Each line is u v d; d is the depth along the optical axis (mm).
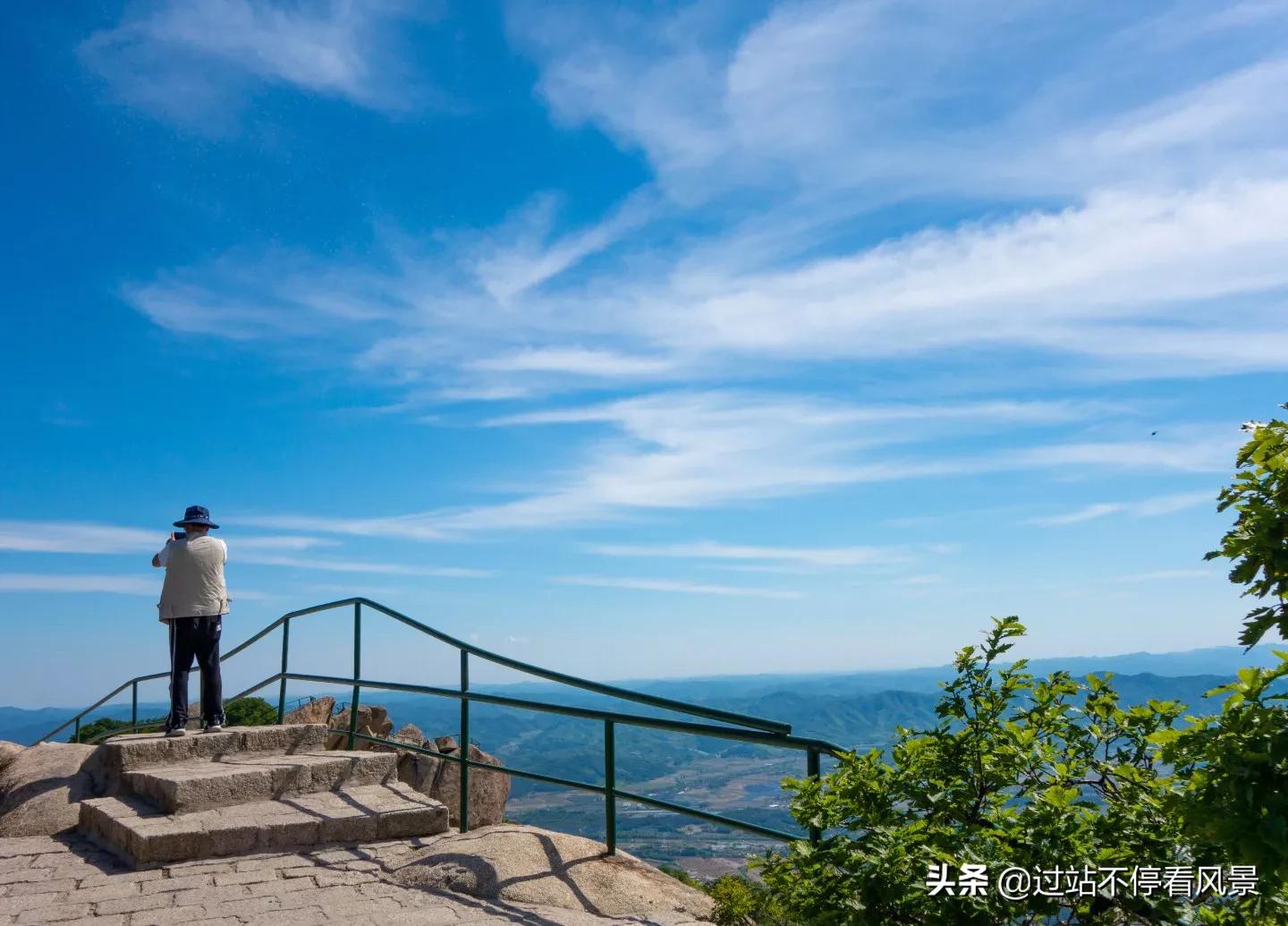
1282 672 2537
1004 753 3660
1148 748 3645
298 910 4648
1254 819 2424
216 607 7832
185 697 7703
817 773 4027
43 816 6645
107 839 6016
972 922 3205
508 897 4824
